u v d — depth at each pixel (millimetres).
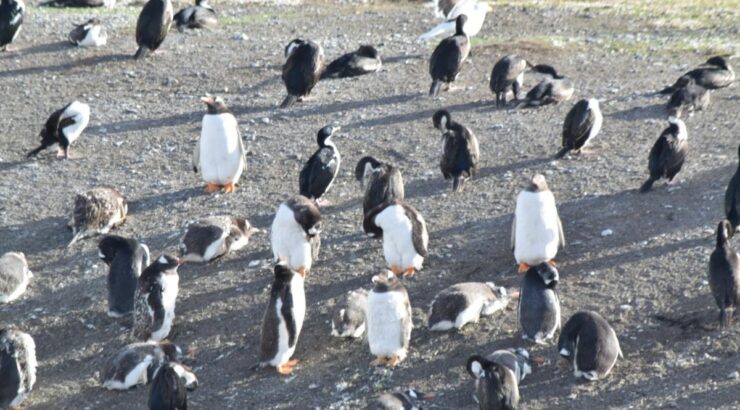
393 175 16109
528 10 29016
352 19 28906
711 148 18078
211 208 17656
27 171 19688
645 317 13266
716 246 13312
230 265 15820
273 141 20047
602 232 15422
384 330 12789
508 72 20594
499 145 19047
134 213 17766
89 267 16344
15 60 24984
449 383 12477
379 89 22391
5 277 15539
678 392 11742
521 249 14508
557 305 13008
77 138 20922
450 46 21203
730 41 24922
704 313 13141
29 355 13258
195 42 26234
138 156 20016
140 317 14070
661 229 15305
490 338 13289
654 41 25281
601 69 22938
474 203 16922
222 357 13750
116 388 13242
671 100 19688
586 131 17906
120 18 28641
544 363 12648
